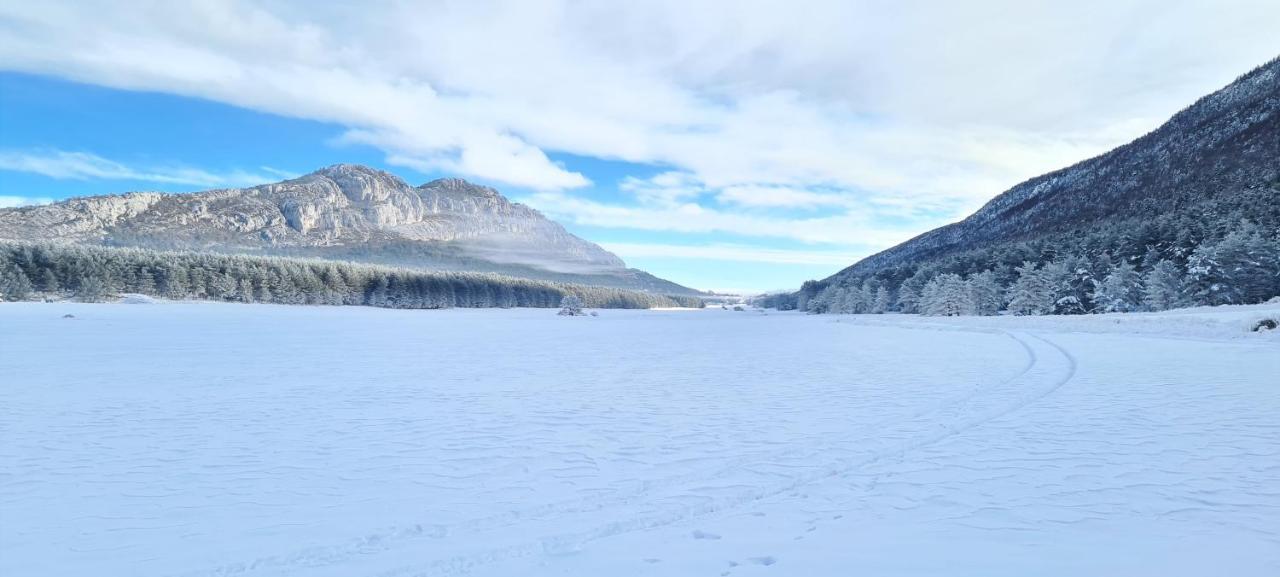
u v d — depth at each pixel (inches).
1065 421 344.5
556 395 506.6
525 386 565.9
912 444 298.0
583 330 1813.5
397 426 375.9
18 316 1909.4
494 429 363.9
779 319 3238.2
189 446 321.7
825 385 543.8
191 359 832.9
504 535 185.5
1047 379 530.9
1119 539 167.3
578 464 276.8
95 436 348.8
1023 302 2190.0
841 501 211.2
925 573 147.6
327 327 1795.0
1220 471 235.1
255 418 406.0
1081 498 206.1
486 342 1240.2
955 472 244.2
